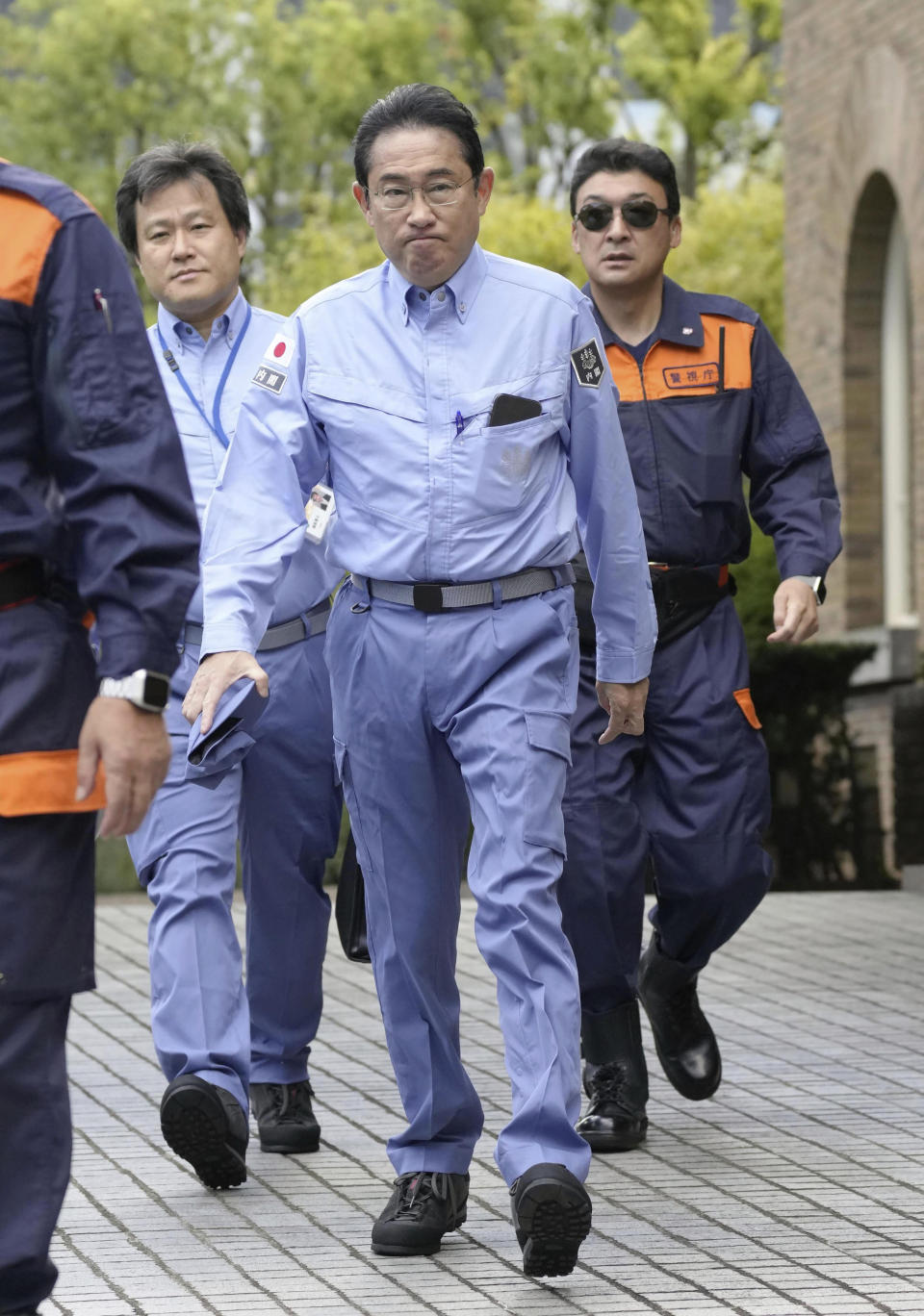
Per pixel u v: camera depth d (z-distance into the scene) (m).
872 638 21.69
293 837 9.02
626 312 9.32
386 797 7.32
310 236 52.19
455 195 7.05
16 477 5.14
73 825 5.19
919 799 19.17
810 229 24.25
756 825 9.27
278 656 8.91
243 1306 6.78
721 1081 10.47
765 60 51.06
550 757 7.18
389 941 7.43
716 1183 8.44
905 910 17.06
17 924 5.11
